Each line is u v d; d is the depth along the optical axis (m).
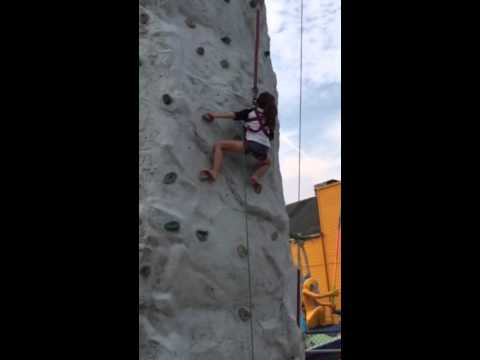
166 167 4.03
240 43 5.05
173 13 4.56
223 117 4.40
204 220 4.11
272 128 4.54
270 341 4.29
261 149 4.43
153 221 3.82
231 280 4.14
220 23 4.90
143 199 3.90
